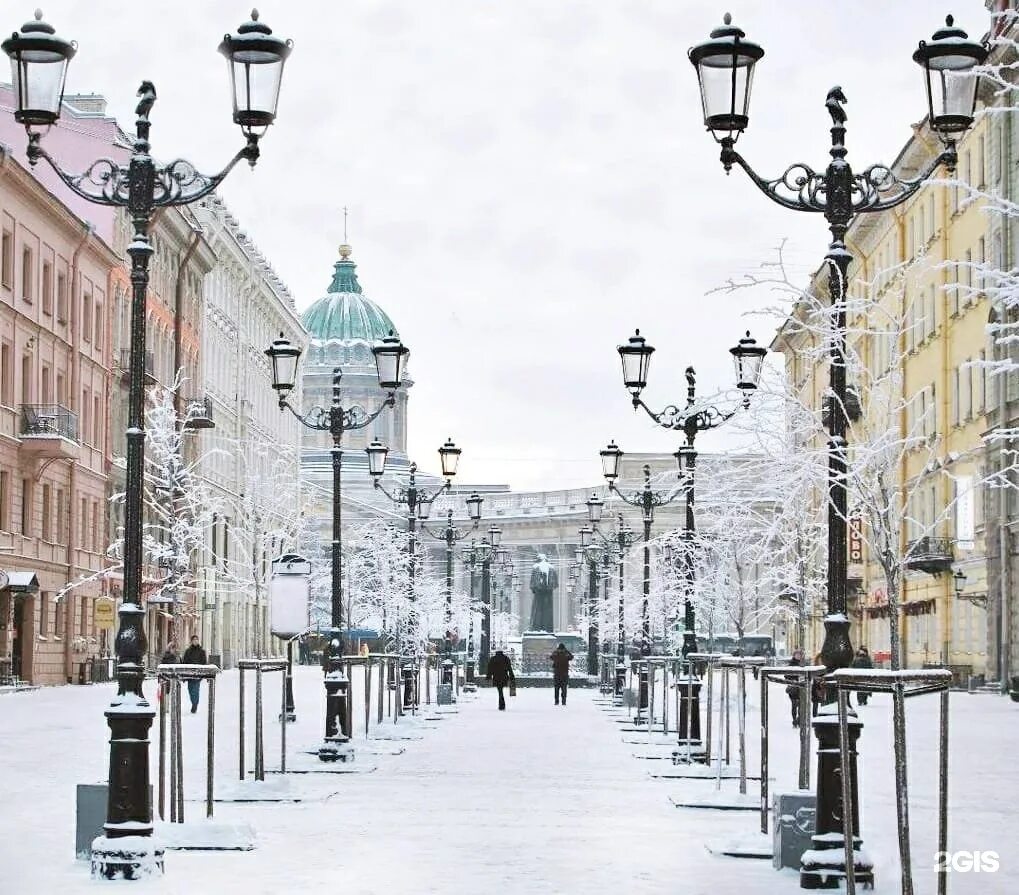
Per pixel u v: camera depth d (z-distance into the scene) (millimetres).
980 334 65438
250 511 82125
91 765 29750
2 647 66750
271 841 19312
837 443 18391
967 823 21812
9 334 68375
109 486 83125
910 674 12398
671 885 15961
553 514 167000
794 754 33844
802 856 16375
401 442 180125
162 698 19625
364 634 117250
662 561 64938
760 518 50969
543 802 24219
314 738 38469
